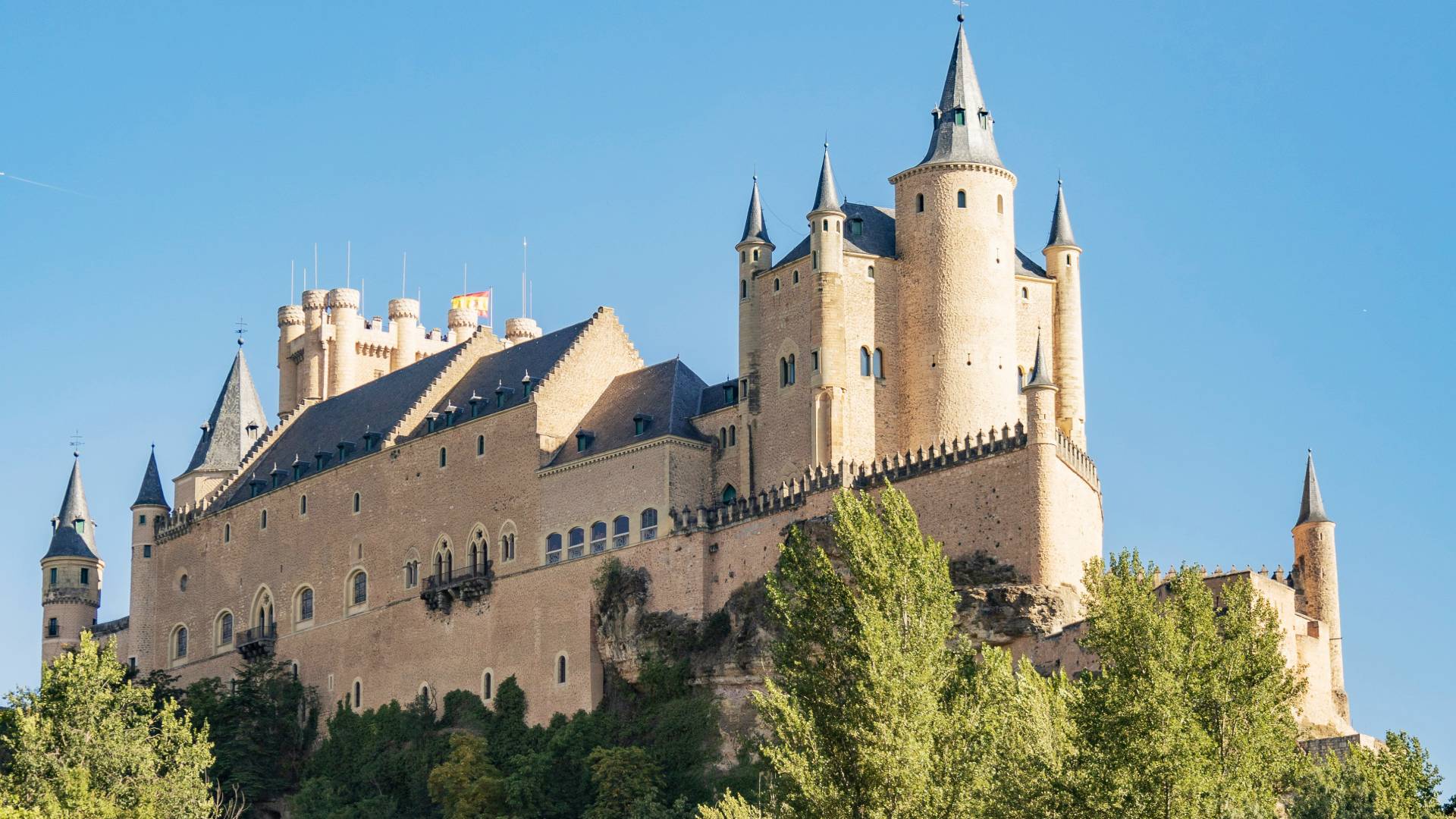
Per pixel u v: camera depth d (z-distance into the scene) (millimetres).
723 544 147000
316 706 176750
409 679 167750
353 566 176500
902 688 94000
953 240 148375
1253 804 86500
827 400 145375
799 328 148875
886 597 96812
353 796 164250
